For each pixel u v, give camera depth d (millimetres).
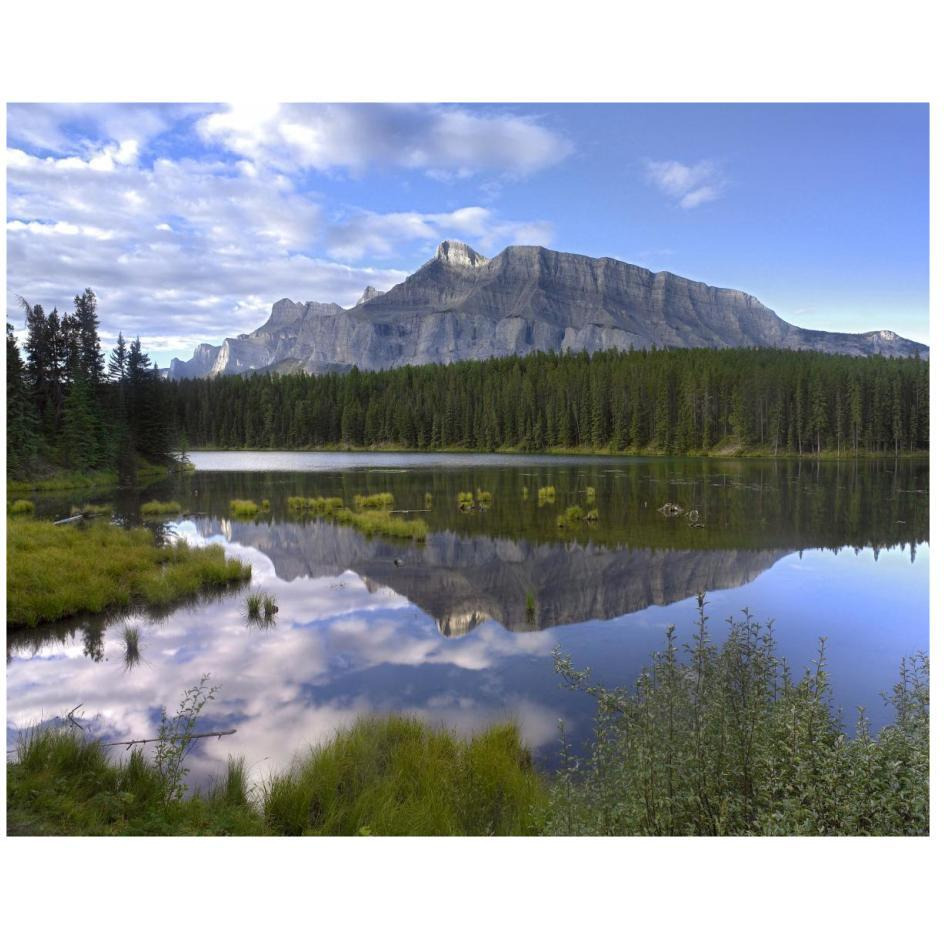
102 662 12203
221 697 10508
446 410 130125
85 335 61031
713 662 5848
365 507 36688
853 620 15648
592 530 28109
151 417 67875
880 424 89625
